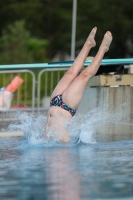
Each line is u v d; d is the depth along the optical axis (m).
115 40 63.84
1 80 32.97
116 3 64.31
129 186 11.10
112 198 10.19
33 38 61.34
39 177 12.01
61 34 64.69
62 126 17.14
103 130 20.23
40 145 16.75
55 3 65.62
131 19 65.19
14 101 29.27
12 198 10.29
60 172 12.50
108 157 14.46
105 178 11.81
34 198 10.27
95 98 20.44
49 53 64.81
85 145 16.78
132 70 21.58
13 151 15.69
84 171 12.58
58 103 17.27
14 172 12.56
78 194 10.52
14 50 52.06
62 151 15.60
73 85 17.30
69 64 20.84
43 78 28.44
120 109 20.34
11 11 64.25
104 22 63.53
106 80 20.30
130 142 17.61
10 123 23.36
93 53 61.41
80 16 63.22
